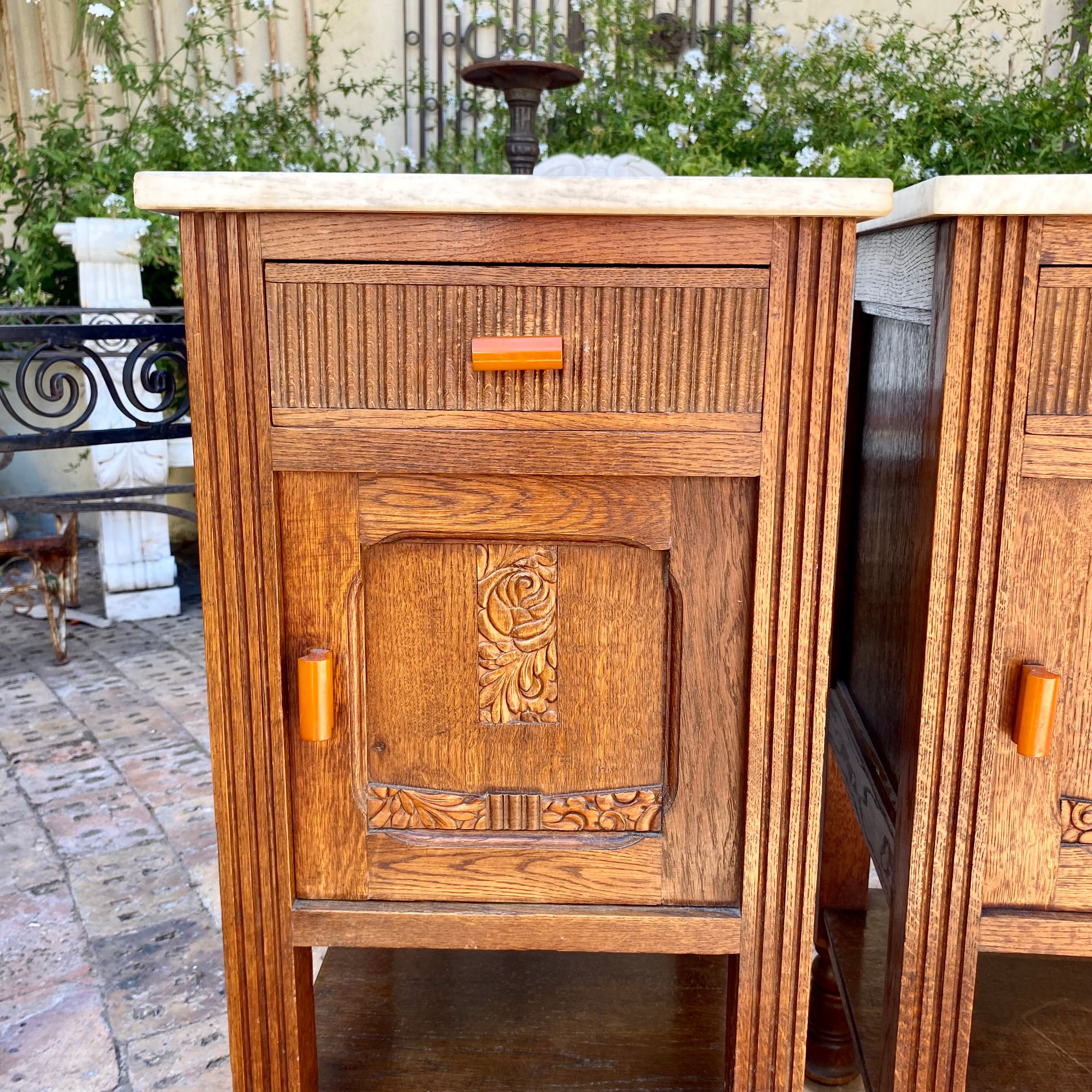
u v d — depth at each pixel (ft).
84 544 15.17
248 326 2.85
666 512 2.97
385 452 2.92
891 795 3.52
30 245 12.28
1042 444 2.80
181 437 9.53
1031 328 2.73
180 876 6.29
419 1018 4.12
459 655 3.11
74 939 5.62
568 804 3.18
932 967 3.14
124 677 10.02
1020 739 2.90
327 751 3.15
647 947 3.20
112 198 11.01
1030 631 2.93
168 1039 4.80
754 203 2.65
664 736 3.14
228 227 2.79
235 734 3.11
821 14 11.66
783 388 2.84
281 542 3.02
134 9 13.25
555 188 2.66
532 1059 3.85
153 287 12.43
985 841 3.05
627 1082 3.73
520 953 4.64
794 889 3.13
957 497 2.87
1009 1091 3.62
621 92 10.03
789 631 2.97
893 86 9.17
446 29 12.68
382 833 3.21
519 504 2.97
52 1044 4.76
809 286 2.77
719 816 3.15
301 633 3.08
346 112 12.85
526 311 2.82
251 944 3.26
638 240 2.76
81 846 6.65
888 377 3.76
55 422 14.07
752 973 3.21
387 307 2.83
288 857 3.19
